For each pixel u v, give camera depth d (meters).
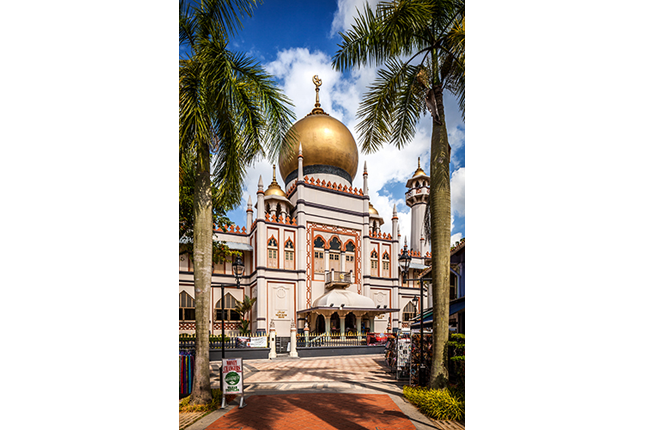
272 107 9.20
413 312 36.47
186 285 29.39
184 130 8.59
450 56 9.74
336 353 23.61
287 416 7.66
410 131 10.69
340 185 35.03
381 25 8.89
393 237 36.97
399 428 6.81
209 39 9.24
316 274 32.34
